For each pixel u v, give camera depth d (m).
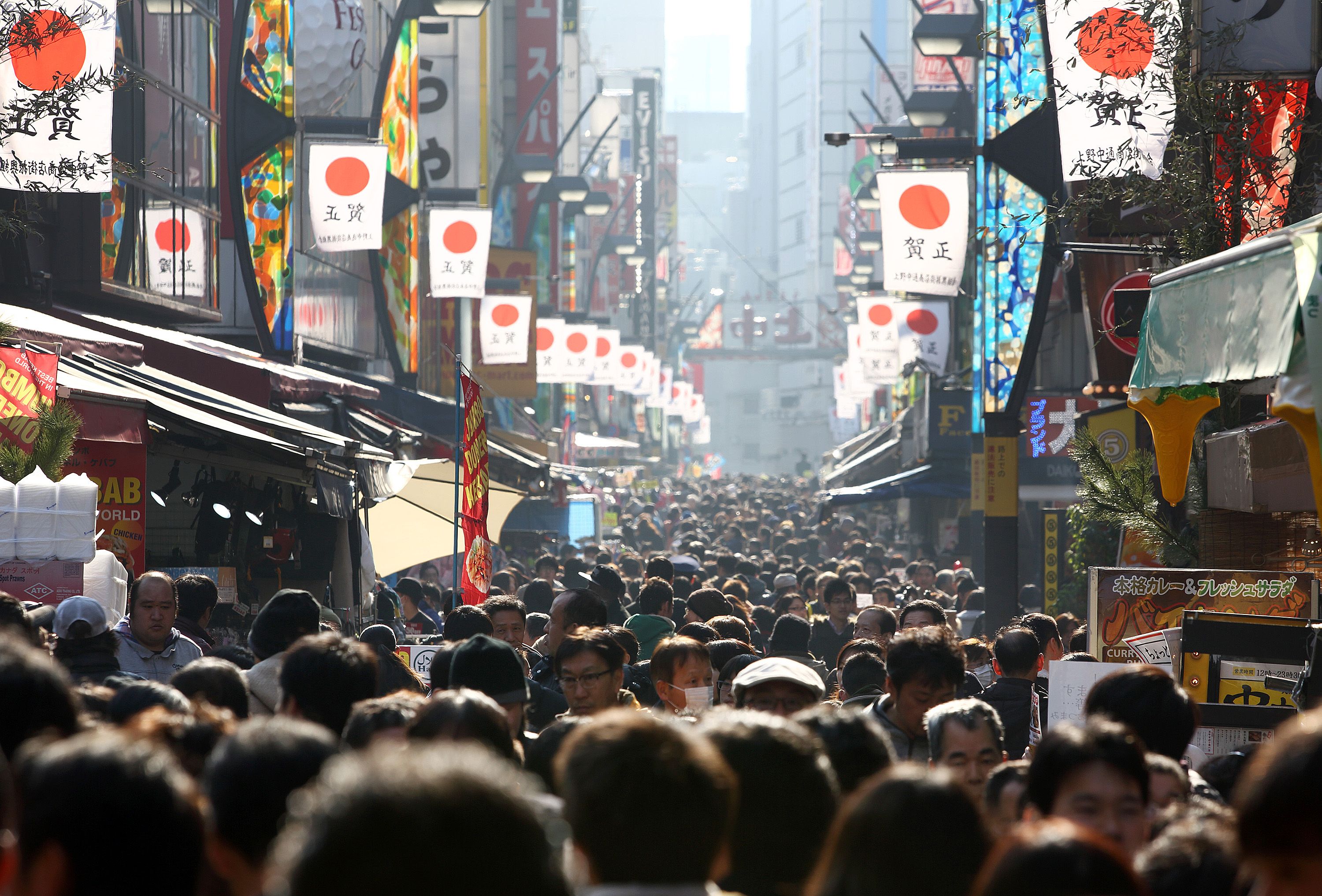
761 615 25.22
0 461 16.39
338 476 23.30
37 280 28.59
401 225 50.12
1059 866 4.13
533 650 17.95
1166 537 18.55
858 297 68.69
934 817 4.67
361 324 55.03
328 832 3.03
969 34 41.53
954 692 10.91
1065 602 32.44
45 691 6.36
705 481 169.38
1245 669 12.21
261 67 34.75
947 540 62.19
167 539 26.47
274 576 25.91
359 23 48.66
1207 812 6.47
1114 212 21.33
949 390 54.66
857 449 110.75
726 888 5.69
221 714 7.54
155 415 20.20
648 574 24.53
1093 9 19.42
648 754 4.61
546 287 91.69
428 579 37.12
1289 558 16.25
